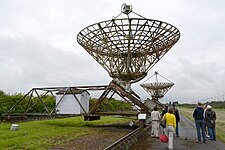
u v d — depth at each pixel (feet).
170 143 41.52
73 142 52.29
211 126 53.62
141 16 72.84
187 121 116.88
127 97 81.51
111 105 167.94
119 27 73.87
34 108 122.42
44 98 135.44
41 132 68.28
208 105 54.95
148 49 81.30
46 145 47.62
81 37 84.74
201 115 50.11
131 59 81.66
